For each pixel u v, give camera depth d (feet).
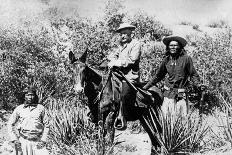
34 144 20.90
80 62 24.26
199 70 37.06
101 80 25.11
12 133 20.93
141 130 31.50
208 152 23.61
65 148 24.62
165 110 24.18
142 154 25.90
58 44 38.93
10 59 35.78
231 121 25.64
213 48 38.73
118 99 24.34
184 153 23.53
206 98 35.65
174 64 24.36
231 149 23.54
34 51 37.93
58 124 26.73
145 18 50.31
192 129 23.95
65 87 36.32
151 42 48.98
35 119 21.02
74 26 41.32
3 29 42.19
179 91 24.08
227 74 36.35
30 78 35.53
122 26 24.43
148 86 25.12
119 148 26.73
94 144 23.29
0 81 34.30
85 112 31.35
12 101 34.96
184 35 55.16
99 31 40.37
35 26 46.37
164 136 23.58
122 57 24.52
